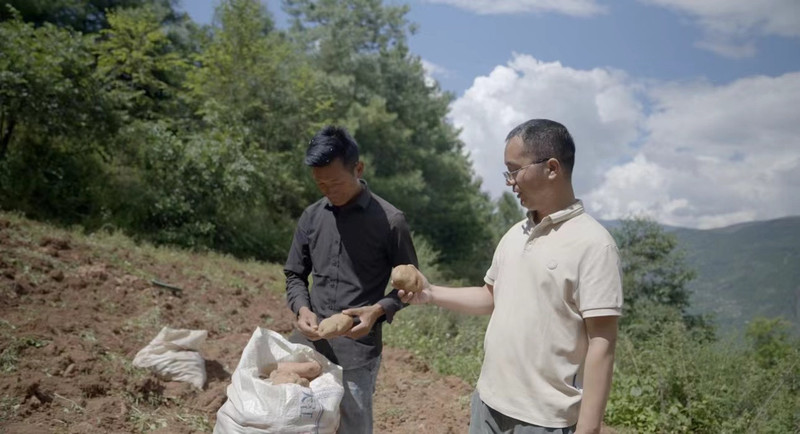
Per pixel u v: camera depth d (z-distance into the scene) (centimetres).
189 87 1986
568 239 256
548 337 256
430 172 3062
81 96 1321
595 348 244
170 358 551
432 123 3241
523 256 268
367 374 337
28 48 1266
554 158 259
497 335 271
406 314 985
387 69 3038
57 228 1123
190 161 1492
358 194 332
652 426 645
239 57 2031
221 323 796
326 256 336
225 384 569
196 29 2458
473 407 288
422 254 1800
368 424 340
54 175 1339
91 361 536
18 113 1232
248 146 1734
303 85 2173
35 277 746
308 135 2134
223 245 1556
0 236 862
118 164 1498
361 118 2616
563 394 256
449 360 811
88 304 718
